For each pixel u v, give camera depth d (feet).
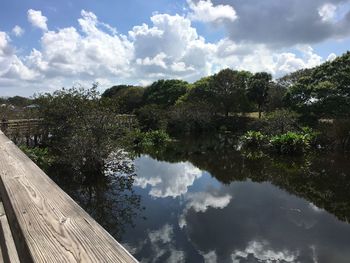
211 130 134.21
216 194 40.91
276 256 22.89
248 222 30.12
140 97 196.95
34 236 2.81
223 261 21.98
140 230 27.81
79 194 38.42
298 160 66.13
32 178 4.82
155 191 41.27
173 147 84.89
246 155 72.69
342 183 46.80
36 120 61.05
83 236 2.82
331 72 115.14
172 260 22.07
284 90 149.69
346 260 22.41
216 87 156.76
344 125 78.23
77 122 50.03
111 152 48.01
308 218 31.63
